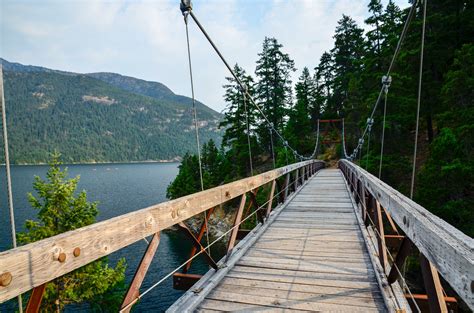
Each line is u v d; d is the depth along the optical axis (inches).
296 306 110.1
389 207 88.8
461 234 46.0
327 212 284.7
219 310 108.2
